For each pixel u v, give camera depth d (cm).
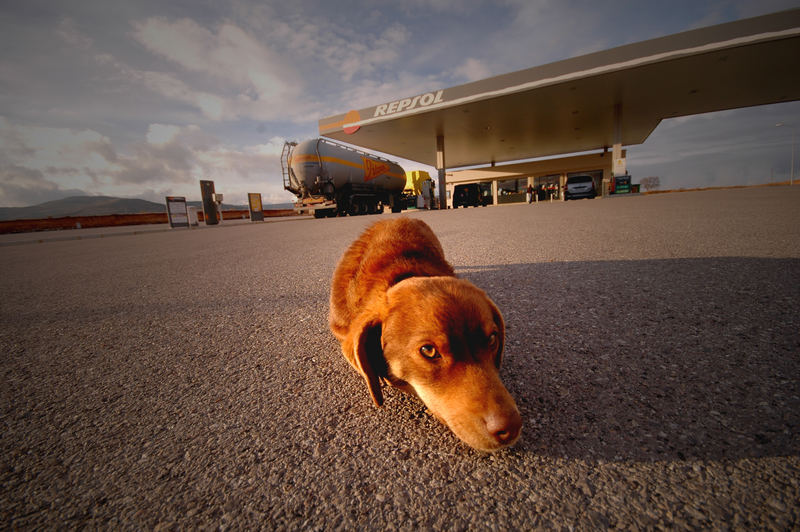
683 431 82
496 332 92
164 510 71
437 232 548
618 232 402
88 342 170
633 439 81
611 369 111
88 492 77
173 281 307
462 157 3162
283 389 117
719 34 1259
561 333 141
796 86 1736
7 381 132
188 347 158
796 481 66
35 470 84
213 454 87
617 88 1573
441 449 84
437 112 1769
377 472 78
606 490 68
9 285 335
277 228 983
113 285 304
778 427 80
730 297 163
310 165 1470
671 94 1691
